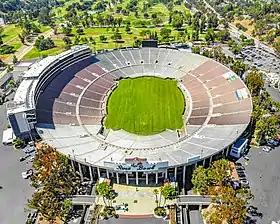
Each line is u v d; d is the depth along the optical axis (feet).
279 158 481.87
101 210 404.36
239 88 605.73
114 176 452.35
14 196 437.17
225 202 369.09
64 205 389.39
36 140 536.83
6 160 501.56
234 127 502.38
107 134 526.57
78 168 472.85
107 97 643.04
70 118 556.51
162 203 410.11
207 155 441.27
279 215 392.88
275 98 639.35
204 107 583.58
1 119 607.78
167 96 645.51
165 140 503.61
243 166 469.57
